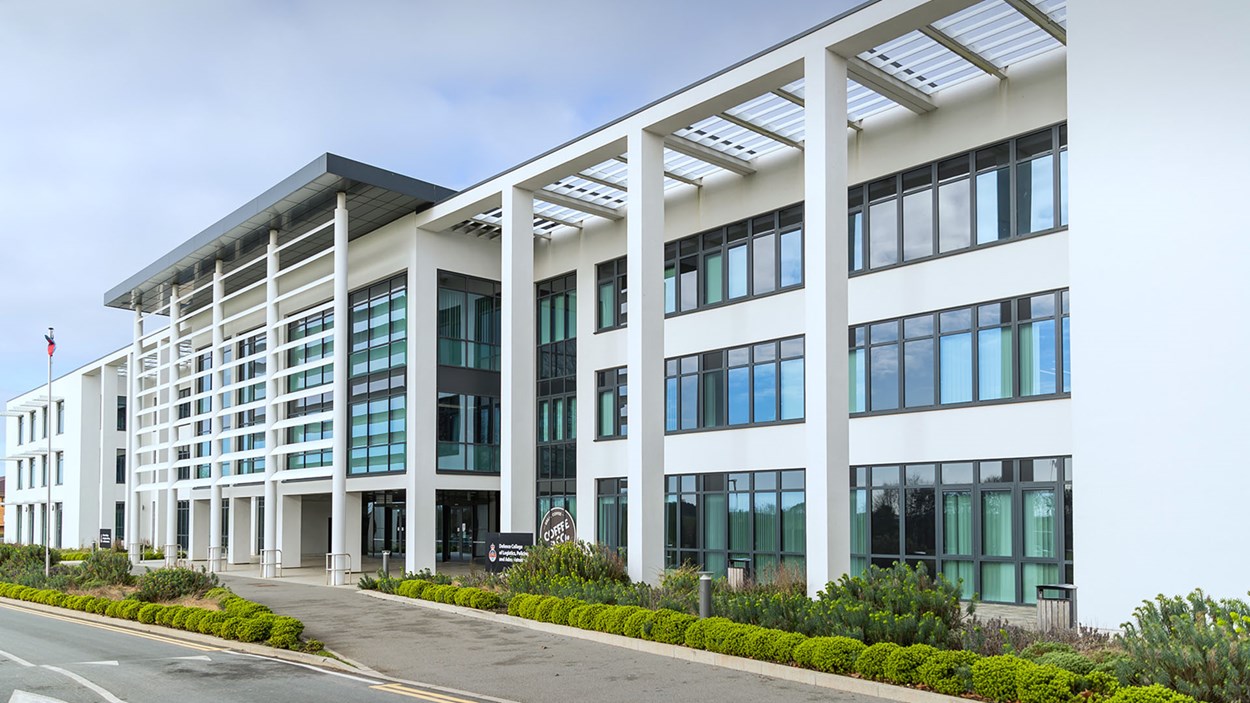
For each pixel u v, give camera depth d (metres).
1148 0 16.31
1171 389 15.58
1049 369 21.00
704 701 12.24
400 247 33.50
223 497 45.34
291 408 38.91
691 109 23.53
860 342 24.61
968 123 22.66
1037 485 20.92
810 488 20.19
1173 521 15.38
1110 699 10.11
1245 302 14.95
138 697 12.87
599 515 31.72
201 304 46.06
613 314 31.83
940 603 14.48
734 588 20.64
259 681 14.12
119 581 28.69
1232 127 15.30
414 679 14.30
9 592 29.80
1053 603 15.48
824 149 20.59
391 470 32.94
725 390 27.75
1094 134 16.80
